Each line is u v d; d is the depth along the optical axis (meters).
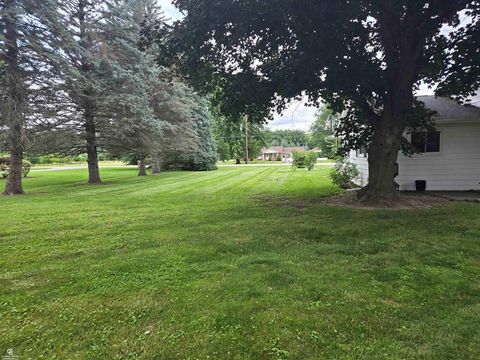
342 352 2.01
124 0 14.06
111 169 30.34
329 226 5.34
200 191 11.23
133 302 2.74
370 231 4.96
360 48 7.61
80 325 2.40
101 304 2.72
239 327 2.31
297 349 2.05
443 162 10.20
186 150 22.33
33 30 10.84
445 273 3.21
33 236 5.07
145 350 2.08
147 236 4.96
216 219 6.16
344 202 8.08
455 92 8.33
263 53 7.41
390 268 3.38
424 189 10.26
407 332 2.21
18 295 2.93
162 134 16.16
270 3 5.39
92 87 12.78
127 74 13.50
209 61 7.45
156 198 9.54
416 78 7.92
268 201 8.44
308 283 3.04
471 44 6.47
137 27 14.02
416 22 6.51
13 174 11.31
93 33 13.30
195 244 4.45
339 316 2.43
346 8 5.54
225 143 44.75
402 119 7.71
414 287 2.91
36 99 11.75
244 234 4.95
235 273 3.33
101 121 14.78
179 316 2.49
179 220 6.14
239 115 8.97
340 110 10.08
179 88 18.91
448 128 10.08
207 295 2.84
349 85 7.19
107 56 13.50
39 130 12.56
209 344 2.13
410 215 6.08
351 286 2.96
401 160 10.32
